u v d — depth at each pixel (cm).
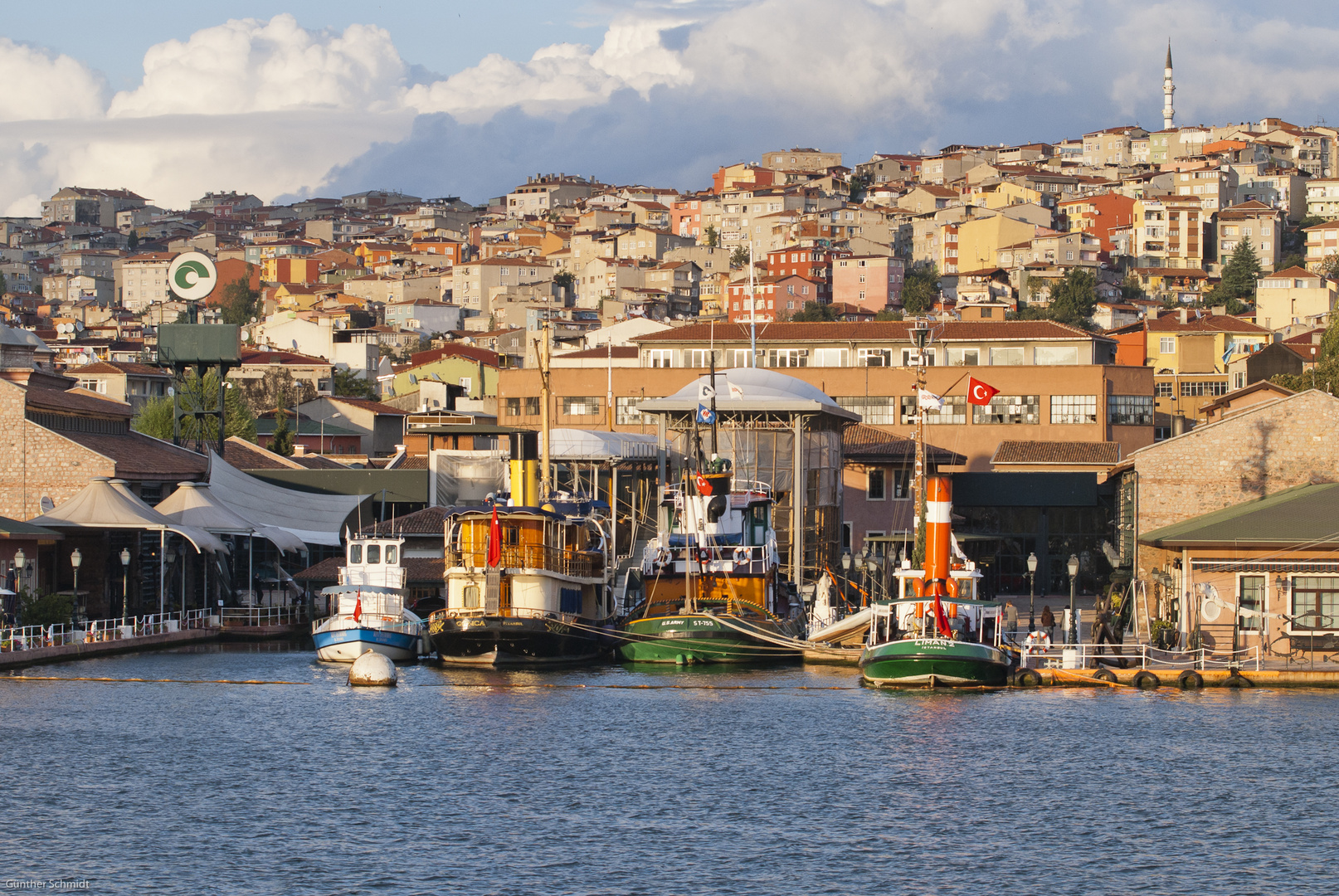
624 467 16625
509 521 11631
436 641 11662
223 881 5731
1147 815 6712
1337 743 8206
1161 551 11906
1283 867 5944
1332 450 11762
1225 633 10575
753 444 15588
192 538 13200
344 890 5628
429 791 7169
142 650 12756
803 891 5634
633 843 6269
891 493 17838
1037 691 10144
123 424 16650
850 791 7175
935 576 10588
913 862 6003
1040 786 7244
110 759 7838
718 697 10031
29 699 9806
